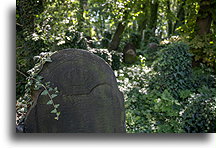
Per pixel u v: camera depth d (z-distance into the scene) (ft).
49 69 8.72
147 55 33.06
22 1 18.76
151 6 46.14
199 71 20.35
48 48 18.33
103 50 20.76
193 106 13.58
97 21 31.50
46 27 16.29
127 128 13.64
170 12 43.52
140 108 15.51
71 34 17.87
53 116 8.57
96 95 8.80
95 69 8.84
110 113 8.94
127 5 27.68
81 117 8.70
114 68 24.23
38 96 8.58
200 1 23.02
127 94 16.29
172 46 18.07
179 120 13.78
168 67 17.52
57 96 8.58
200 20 23.21
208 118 12.99
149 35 42.50
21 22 19.12
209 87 18.40
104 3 26.43
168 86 17.07
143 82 18.07
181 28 24.52
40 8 18.92
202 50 21.90
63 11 18.52
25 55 18.61
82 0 30.30
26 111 9.09
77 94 8.68
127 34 41.96
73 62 8.75
